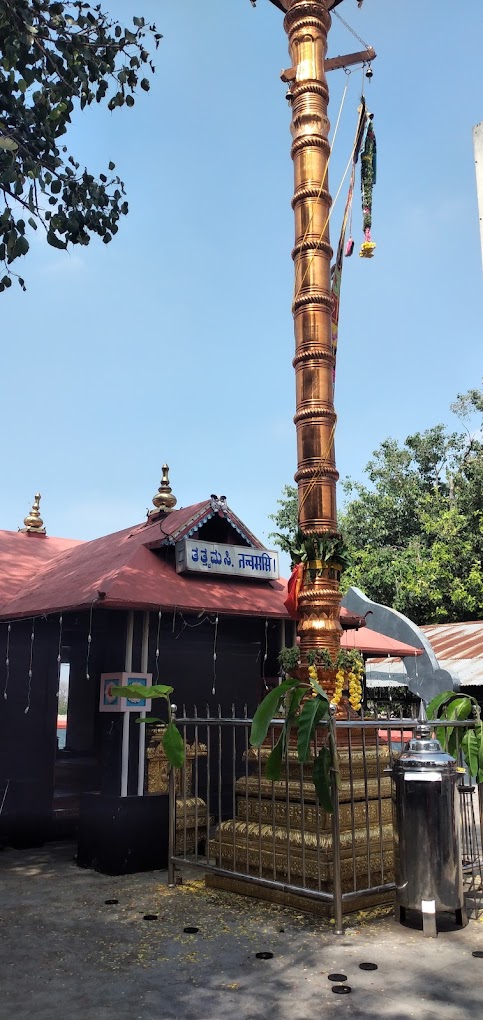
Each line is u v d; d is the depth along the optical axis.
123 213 7.60
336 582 7.59
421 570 23.09
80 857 8.66
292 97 8.52
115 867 8.06
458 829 5.94
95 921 6.16
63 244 7.23
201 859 8.47
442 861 5.73
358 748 6.95
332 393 7.94
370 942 5.50
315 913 6.20
